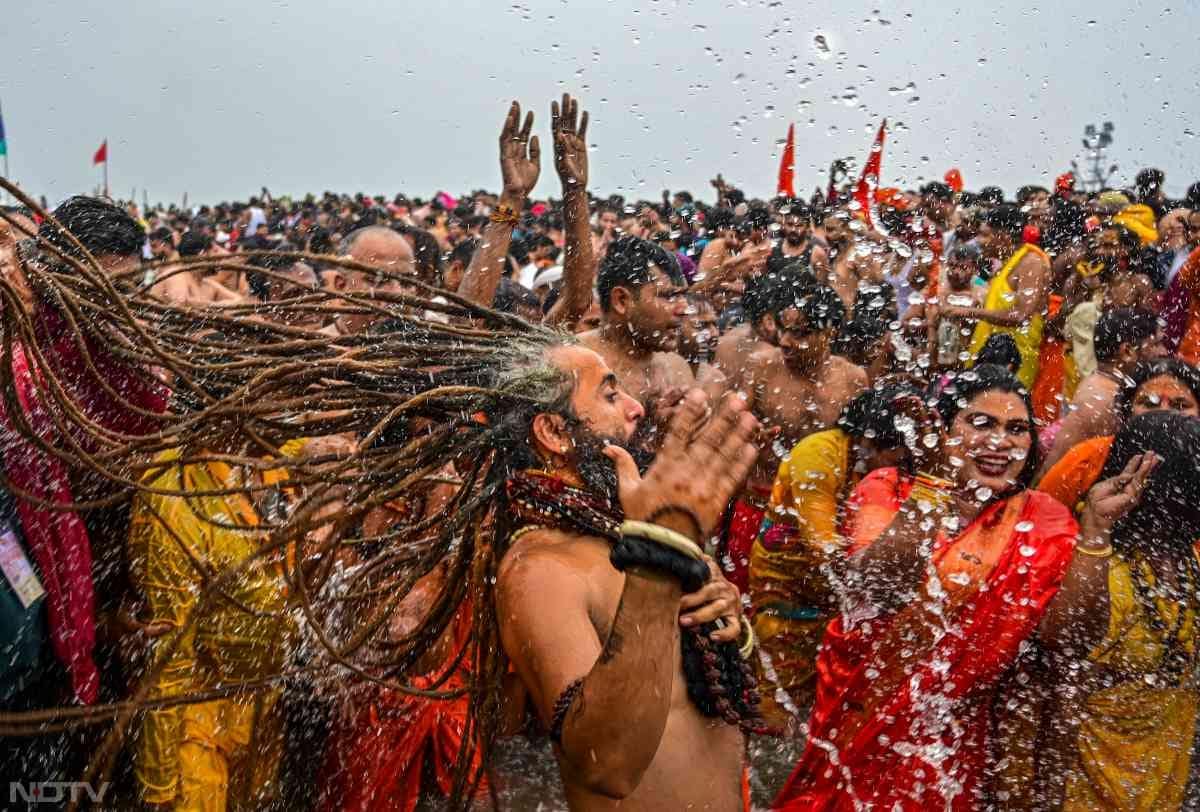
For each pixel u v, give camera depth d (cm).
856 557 355
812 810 354
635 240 457
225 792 365
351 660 338
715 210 752
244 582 350
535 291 754
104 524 352
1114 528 360
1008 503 351
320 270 595
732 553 465
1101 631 348
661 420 406
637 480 228
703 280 652
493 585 266
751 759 413
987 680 341
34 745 339
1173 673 354
